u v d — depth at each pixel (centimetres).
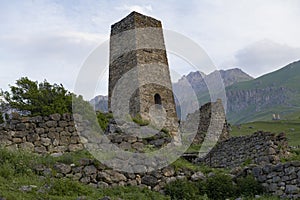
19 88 2222
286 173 1195
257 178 1268
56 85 2277
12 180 1005
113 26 2323
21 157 1160
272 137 1673
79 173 1160
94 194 1059
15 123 1384
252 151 1766
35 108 2125
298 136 4528
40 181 1049
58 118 1441
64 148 1412
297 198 1138
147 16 2258
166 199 1152
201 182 1276
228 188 1233
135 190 1185
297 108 15088
